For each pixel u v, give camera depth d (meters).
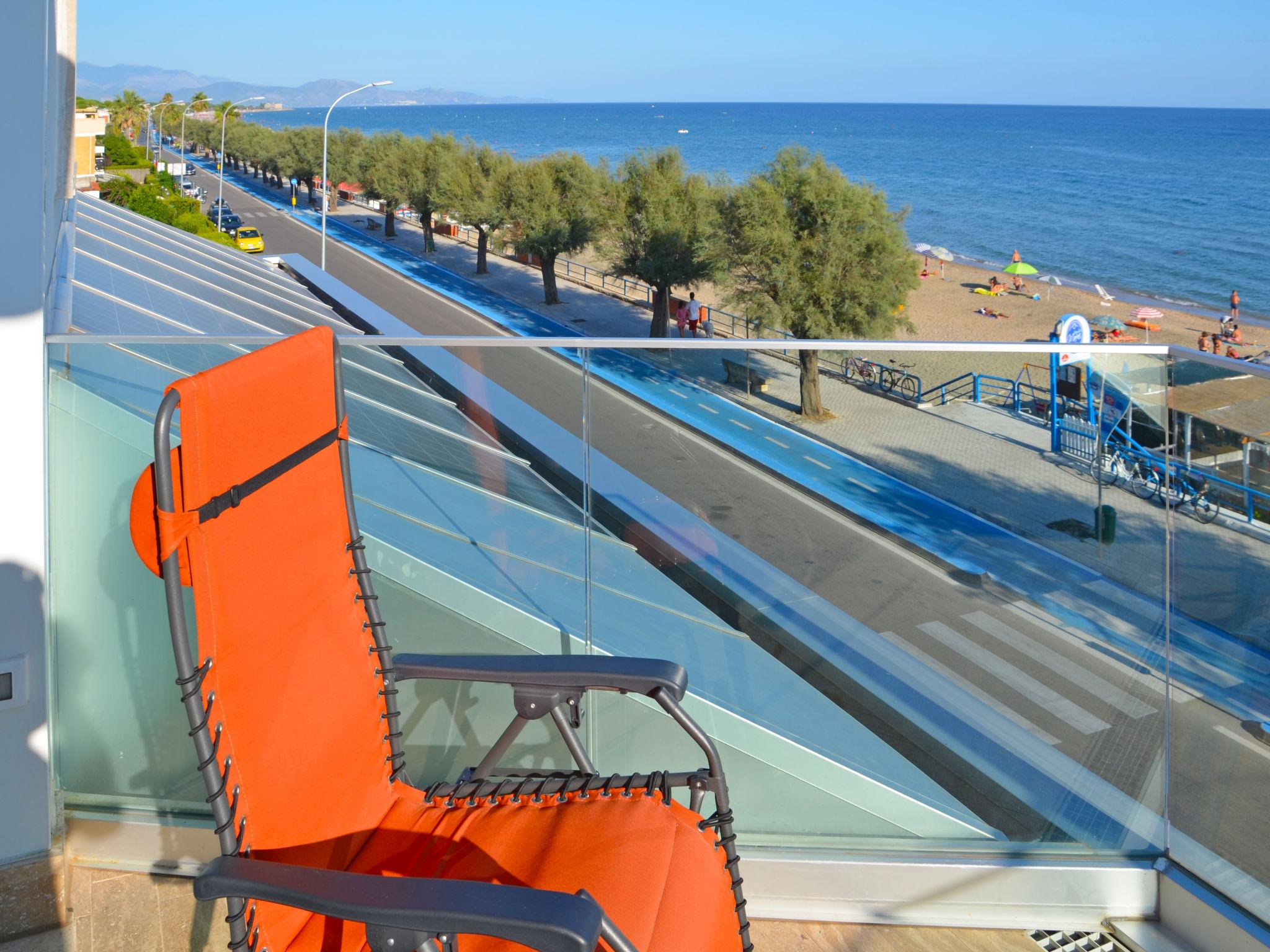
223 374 1.33
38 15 2.20
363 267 47.94
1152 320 51.53
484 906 1.12
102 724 2.58
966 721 2.46
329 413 1.63
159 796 2.61
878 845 2.50
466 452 2.58
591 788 1.72
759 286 23.66
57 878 2.39
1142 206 97.06
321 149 80.50
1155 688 2.38
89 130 56.88
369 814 1.66
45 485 2.35
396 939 1.17
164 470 1.24
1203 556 2.26
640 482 2.53
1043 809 2.45
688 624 2.53
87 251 5.95
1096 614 2.38
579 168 36.78
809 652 2.49
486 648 2.63
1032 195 105.81
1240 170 129.50
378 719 1.71
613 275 31.75
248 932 1.32
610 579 2.57
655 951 1.37
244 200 87.50
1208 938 2.32
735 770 2.54
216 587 1.33
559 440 2.55
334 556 1.64
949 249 74.31
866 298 22.73
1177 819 2.41
